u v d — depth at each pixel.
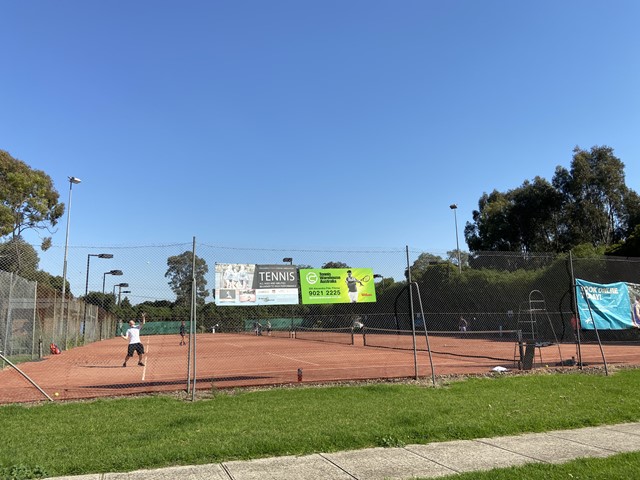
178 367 18.73
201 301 12.45
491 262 35.22
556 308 29.75
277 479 5.75
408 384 12.73
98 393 11.86
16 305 21.25
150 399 10.82
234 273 12.52
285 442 7.04
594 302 15.58
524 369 15.42
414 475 5.82
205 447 6.80
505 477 5.61
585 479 5.48
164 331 31.59
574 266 28.11
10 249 25.84
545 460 6.34
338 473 5.94
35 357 24.25
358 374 15.04
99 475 5.90
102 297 30.95
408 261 13.96
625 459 6.23
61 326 29.56
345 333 39.16
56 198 52.38
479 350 25.70
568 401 10.05
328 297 13.14
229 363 20.00
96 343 39.22
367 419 8.50
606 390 11.41
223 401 10.46
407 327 35.19
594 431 7.86
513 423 8.16
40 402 10.73
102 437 7.44
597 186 58.06
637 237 38.31
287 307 20.84
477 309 35.53
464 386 12.20
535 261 31.30
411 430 7.72
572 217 59.47
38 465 6.04
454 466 6.16
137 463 6.21
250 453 6.69
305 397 10.81
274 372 16.08
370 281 13.59
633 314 16.19
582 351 23.55
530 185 63.97
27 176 49.16
